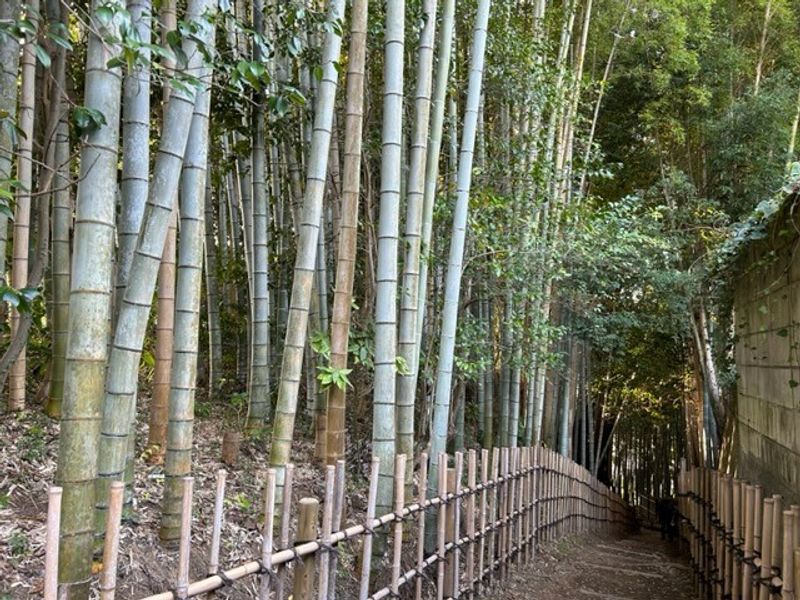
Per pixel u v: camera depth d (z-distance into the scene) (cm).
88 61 202
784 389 439
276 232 603
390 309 362
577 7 747
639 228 681
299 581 244
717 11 896
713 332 869
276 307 633
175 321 314
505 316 614
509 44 544
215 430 526
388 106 368
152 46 209
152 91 381
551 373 873
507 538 499
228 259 706
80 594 192
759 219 475
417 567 341
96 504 247
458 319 559
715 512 514
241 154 536
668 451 1630
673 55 817
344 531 265
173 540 309
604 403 1330
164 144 240
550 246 564
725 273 607
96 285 194
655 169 938
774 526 340
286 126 505
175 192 245
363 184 525
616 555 748
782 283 440
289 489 240
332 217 528
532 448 592
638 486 1712
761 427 505
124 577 276
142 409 543
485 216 526
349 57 377
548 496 656
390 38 370
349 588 356
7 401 451
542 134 580
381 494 356
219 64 304
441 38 445
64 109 353
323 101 364
